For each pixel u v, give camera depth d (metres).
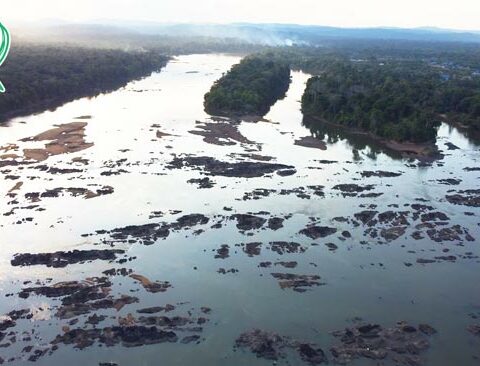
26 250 88.00
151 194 113.12
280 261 87.56
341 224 102.06
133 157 137.62
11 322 69.50
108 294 76.31
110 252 87.31
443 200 116.06
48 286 77.50
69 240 91.81
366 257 90.19
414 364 64.38
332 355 65.31
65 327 68.75
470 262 90.00
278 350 65.94
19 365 62.34
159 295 76.75
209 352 65.25
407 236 98.31
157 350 65.38
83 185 116.56
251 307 74.75
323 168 135.62
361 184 124.31
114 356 64.19
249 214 104.31
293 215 105.19
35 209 103.56
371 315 74.12
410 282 83.12
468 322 73.38
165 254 88.31
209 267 84.81
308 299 77.25
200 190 116.62
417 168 139.62
